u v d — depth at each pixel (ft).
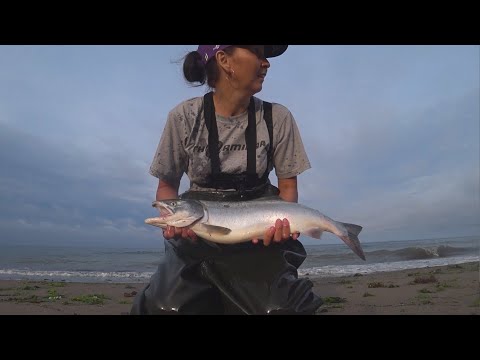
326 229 4.22
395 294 8.59
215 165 4.02
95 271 21.81
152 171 4.23
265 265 3.57
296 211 4.04
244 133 4.04
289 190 4.46
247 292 3.41
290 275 3.57
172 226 3.81
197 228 3.78
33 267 25.38
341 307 6.93
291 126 4.30
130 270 22.71
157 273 3.69
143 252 43.32
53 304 8.11
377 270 17.61
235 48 3.74
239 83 3.83
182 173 4.42
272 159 4.28
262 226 3.88
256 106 4.13
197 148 4.05
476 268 14.79
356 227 4.42
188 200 3.83
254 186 4.12
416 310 6.26
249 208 3.92
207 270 3.56
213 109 4.05
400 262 23.85
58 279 16.83
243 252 3.73
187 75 4.24
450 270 14.67
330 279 13.17
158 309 3.32
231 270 3.54
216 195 3.99
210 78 4.00
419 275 13.14
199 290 3.42
